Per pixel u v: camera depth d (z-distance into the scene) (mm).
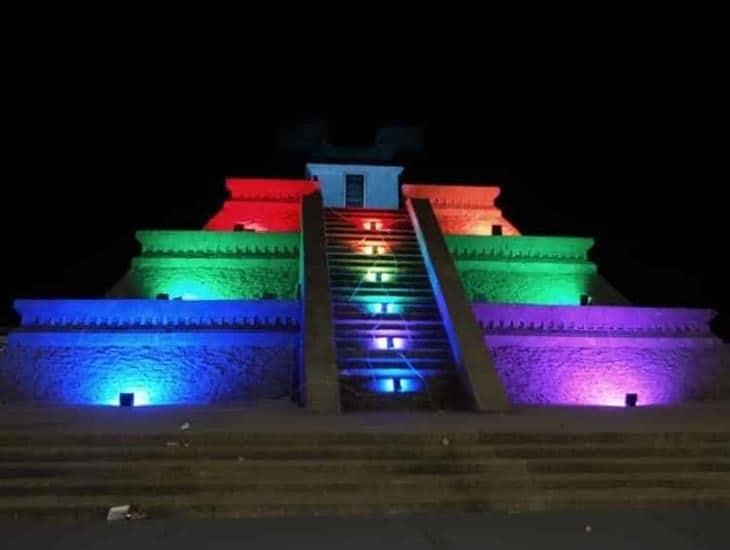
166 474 9211
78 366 18375
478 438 10461
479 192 27500
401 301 18906
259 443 10094
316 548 7461
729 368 19938
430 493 9117
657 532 8086
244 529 8039
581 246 24438
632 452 10305
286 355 18719
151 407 15430
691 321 20328
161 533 7879
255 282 22734
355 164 28172
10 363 18375
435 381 16203
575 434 10602
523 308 19719
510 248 24203
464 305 17953
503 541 7727
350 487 9078
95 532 7898
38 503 8523
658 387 19422
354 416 13219
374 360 16625
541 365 19234
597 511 8906
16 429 10508
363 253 20906
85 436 9891
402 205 28641
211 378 18422
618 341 19719
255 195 27016
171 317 19016
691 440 10711
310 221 21828
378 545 7566
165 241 23219
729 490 9477
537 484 9406
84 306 18938
